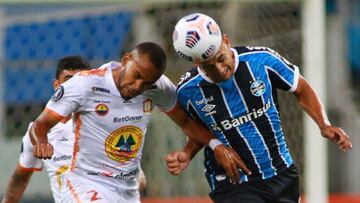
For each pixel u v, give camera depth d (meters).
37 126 18.12
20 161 20.73
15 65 27.33
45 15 28.88
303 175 25.92
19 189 21.23
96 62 27.84
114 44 28.75
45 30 28.83
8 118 27.33
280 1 25.28
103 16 28.86
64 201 19.52
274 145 19.22
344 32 40.75
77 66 21.36
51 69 27.55
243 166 18.97
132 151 19.20
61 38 28.64
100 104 18.45
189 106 19.06
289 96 25.59
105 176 19.30
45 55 28.31
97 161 19.12
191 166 28.28
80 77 18.36
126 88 17.98
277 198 19.38
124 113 18.64
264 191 19.31
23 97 27.36
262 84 18.80
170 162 18.94
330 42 40.44
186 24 17.78
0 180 27.03
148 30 28.36
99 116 18.55
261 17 25.88
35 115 27.41
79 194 19.19
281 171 19.34
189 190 28.23
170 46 27.52
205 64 17.95
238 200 19.34
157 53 17.62
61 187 19.98
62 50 28.55
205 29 17.69
